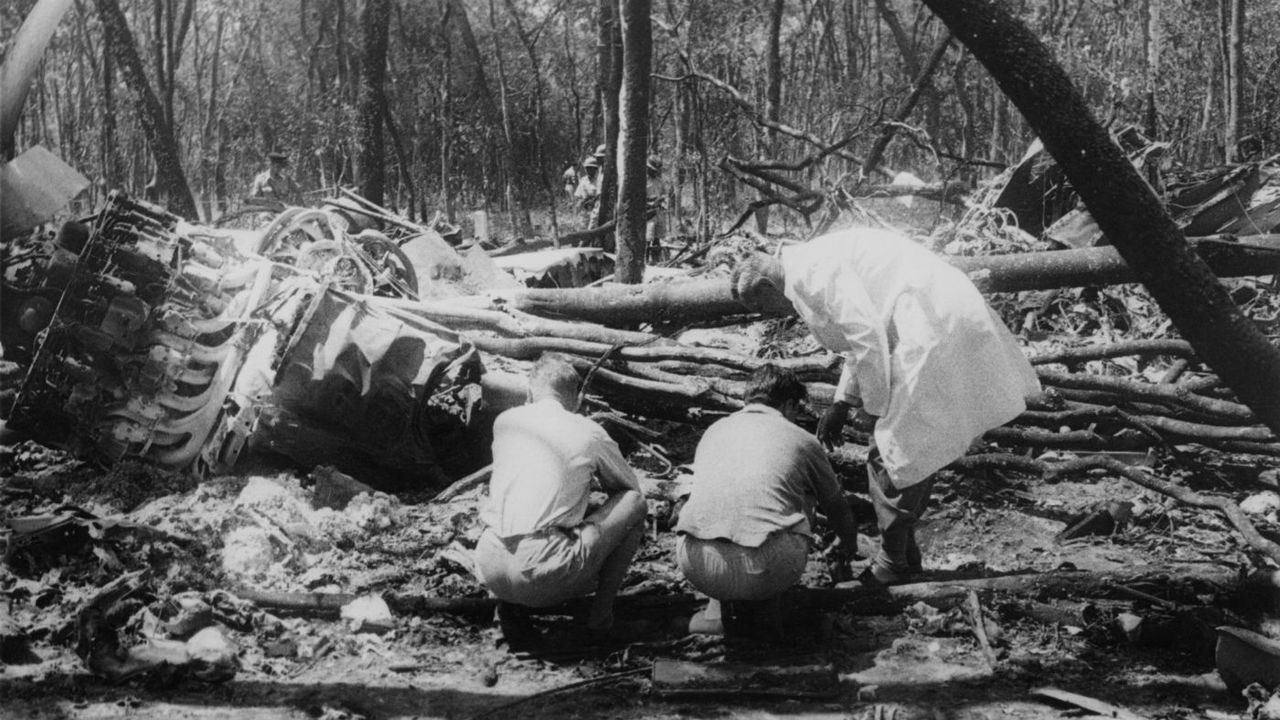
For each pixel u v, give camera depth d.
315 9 27.84
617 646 4.43
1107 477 6.62
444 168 25.72
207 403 5.83
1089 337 9.39
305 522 5.29
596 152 18.98
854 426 6.46
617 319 8.11
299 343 5.70
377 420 5.79
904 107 15.91
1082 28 27.58
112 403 5.96
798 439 4.37
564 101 30.58
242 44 31.08
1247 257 8.47
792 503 4.27
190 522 5.20
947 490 6.29
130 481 5.79
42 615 4.45
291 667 4.19
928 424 4.32
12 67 6.08
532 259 11.41
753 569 4.17
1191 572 4.81
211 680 4.03
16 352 6.31
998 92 24.42
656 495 6.01
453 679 4.13
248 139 29.52
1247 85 23.03
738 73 23.12
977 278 6.45
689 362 6.79
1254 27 23.45
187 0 22.03
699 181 20.52
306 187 25.73
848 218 11.42
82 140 26.72
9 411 6.21
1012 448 6.75
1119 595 4.69
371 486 6.08
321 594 4.63
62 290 6.06
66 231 6.07
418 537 5.38
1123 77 21.50
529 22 30.38
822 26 30.36
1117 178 3.10
